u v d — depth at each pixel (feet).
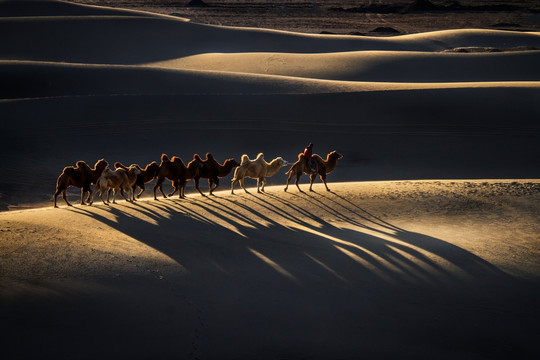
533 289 104.01
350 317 91.35
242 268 108.78
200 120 319.27
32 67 438.40
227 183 245.86
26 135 282.56
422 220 146.72
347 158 285.64
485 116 332.39
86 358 73.72
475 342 86.07
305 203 164.04
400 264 113.80
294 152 291.17
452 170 270.87
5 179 227.81
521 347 85.51
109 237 120.98
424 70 573.33
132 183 166.50
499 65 583.58
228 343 81.10
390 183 193.77
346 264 113.09
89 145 279.28
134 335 80.38
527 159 281.95
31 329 78.23
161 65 607.78
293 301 95.66
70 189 223.51
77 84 414.82
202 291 97.04
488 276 108.99
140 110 325.21
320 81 437.58
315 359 78.69
